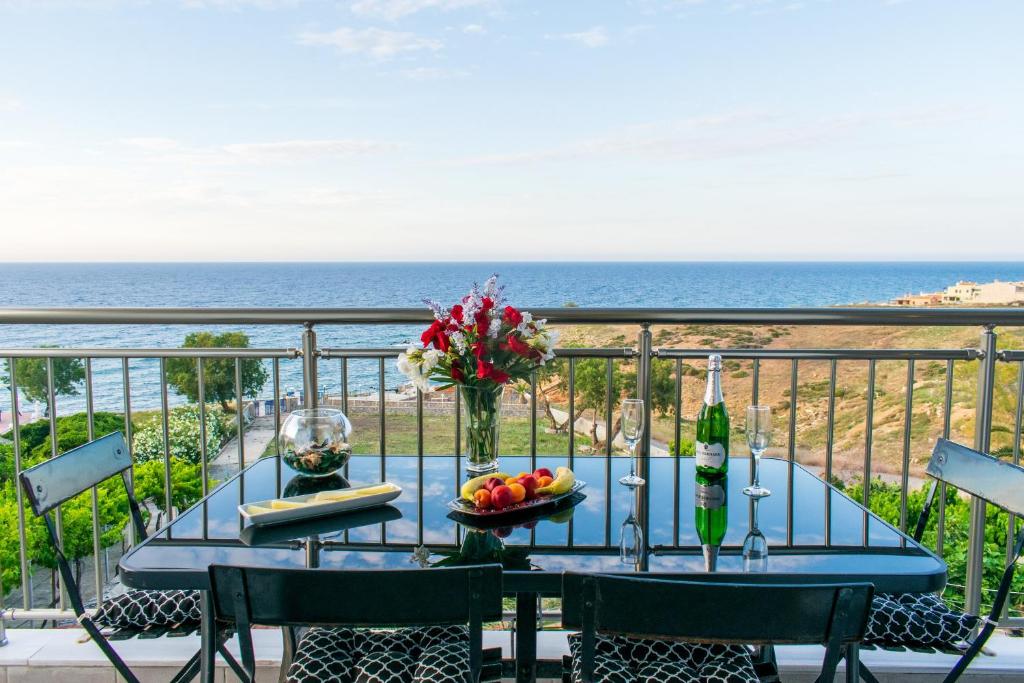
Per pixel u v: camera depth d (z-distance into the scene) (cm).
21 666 230
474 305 182
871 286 7000
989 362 238
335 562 144
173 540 156
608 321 249
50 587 739
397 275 7019
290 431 199
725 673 157
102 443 198
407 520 168
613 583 119
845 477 1176
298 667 161
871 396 240
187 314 246
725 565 142
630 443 198
